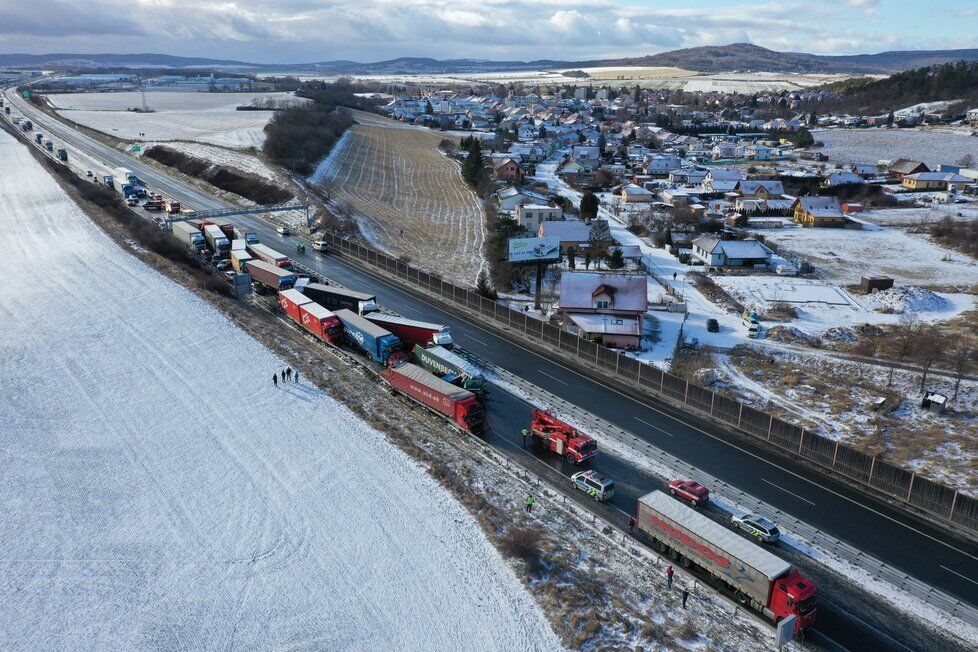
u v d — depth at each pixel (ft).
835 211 432.66
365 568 126.62
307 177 503.20
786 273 322.75
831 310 274.36
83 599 117.08
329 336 224.74
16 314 240.53
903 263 345.51
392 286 294.46
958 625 116.78
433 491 150.61
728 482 156.56
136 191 437.17
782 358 228.22
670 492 151.84
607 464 163.84
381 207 463.42
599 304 240.73
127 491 147.74
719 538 122.93
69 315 241.14
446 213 458.50
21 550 128.36
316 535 135.44
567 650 107.76
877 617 118.01
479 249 372.99
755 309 274.16
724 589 123.65
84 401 184.75
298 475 155.53
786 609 111.86
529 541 131.75
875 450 171.12
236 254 294.87
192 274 290.56
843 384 208.33
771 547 135.03
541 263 262.06
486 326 252.01
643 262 345.31
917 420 186.80
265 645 108.47
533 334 240.94
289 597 119.14
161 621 112.78
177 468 156.76
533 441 173.78
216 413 181.68
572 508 146.61
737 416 180.86
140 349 217.77
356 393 196.75
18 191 421.59
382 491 150.20
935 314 268.62
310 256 333.62
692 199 506.07
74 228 346.95
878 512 146.92
